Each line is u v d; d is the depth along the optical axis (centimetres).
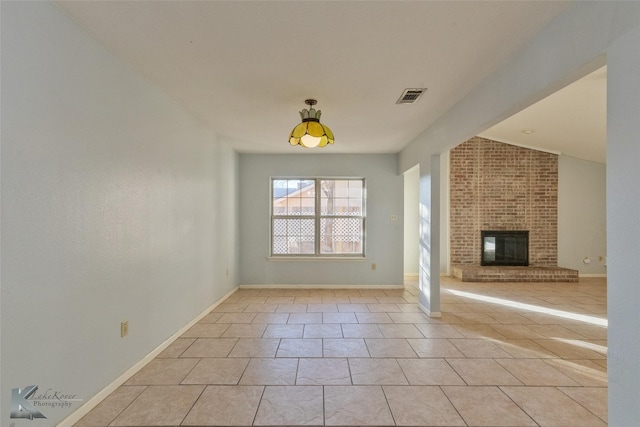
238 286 576
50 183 177
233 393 229
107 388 223
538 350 306
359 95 306
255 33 205
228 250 512
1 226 151
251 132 437
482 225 705
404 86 286
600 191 696
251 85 284
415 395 227
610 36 151
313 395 226
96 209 213
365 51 228
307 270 584
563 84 195
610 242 150
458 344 320
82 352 201
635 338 138
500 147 704
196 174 377
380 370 264
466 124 306
